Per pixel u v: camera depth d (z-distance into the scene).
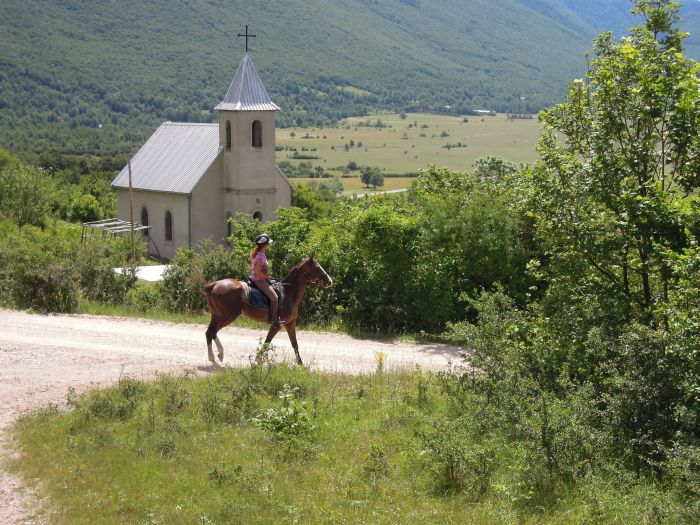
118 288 27.36
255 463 11.40
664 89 13.95
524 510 9.84
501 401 12.14
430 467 10.82
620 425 11.42
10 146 158.50
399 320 22.98
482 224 22.86
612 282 14.02
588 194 13.76
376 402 14.20
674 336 11.47
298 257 24.61
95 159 133.88
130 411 13.35
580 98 15.12
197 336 21.19
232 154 52.69
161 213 55.31
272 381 14.96
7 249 28.16
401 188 154.12
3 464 11.39
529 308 16.86
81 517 9.77
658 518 9.22
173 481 10.80
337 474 11.06
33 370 16.42
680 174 14.42
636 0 14.64
